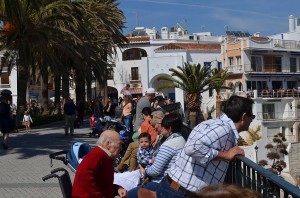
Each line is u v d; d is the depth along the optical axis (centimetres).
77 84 4353
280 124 5638
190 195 213
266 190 427
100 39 4112
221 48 7069
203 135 444
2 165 1511
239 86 6681
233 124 465
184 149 471
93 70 4000
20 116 3138
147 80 6172
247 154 4309
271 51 6819
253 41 6631
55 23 3108
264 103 5788
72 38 3162
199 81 3719
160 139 818
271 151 4753
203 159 441
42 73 3334
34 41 2867
